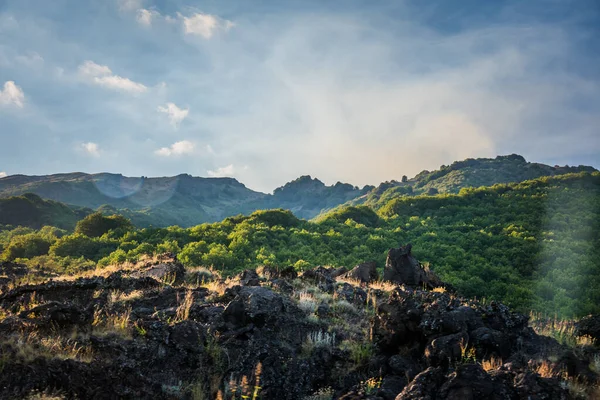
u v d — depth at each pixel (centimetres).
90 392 589
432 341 725
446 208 12256
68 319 711
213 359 743
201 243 6284
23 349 591
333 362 788
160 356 714
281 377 741
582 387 644
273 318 877
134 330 749
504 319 836
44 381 562
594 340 829
